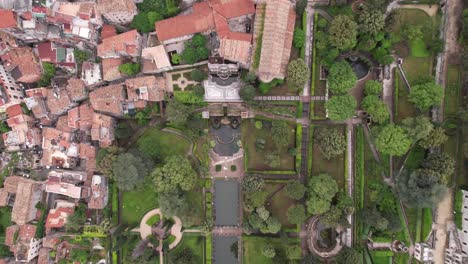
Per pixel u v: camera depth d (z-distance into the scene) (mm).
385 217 80375
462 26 79812
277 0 77688
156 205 87938
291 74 78812
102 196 84625
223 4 79875
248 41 79250
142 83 81500
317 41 82625
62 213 85562
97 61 86125
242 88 81062
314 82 84312
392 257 84312
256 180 80750
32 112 87438
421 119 74625
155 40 84250
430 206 74000
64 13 79250
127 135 84312
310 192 80938
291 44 81125
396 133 75562
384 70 83062
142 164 79188
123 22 85250
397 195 80625
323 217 80375
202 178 87188
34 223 86812
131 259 82875
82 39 82000
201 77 83500
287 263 82688
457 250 81062
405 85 83625
